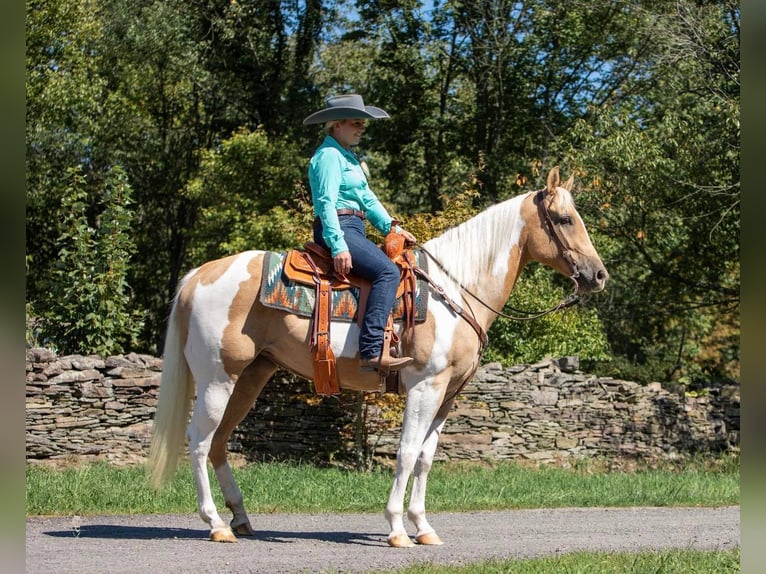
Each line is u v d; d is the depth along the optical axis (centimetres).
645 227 1972
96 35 2322
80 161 2231
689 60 1867
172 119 2739
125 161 2608
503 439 1520
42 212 2173
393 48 2608
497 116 2497
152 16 2425
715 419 1691
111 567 573
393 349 676
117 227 1466
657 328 2573
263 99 2725
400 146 2683
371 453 1395
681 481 1272
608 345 2170
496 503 1026
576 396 1588
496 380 1536
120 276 1437
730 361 2845
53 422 1230
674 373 2623
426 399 684
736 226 1867
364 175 711
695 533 838
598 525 885
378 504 962
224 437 729
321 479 1146
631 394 1628
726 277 2127
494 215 733
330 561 620
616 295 2225
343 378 685
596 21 2378
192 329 677
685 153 1800
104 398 1264
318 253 686
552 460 1535
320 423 1414
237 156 2306
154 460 675
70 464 1198
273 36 2736
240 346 671
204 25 2639
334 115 688
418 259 708
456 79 2730
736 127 1689
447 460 1485
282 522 834
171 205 2759
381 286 665
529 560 623
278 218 1992
